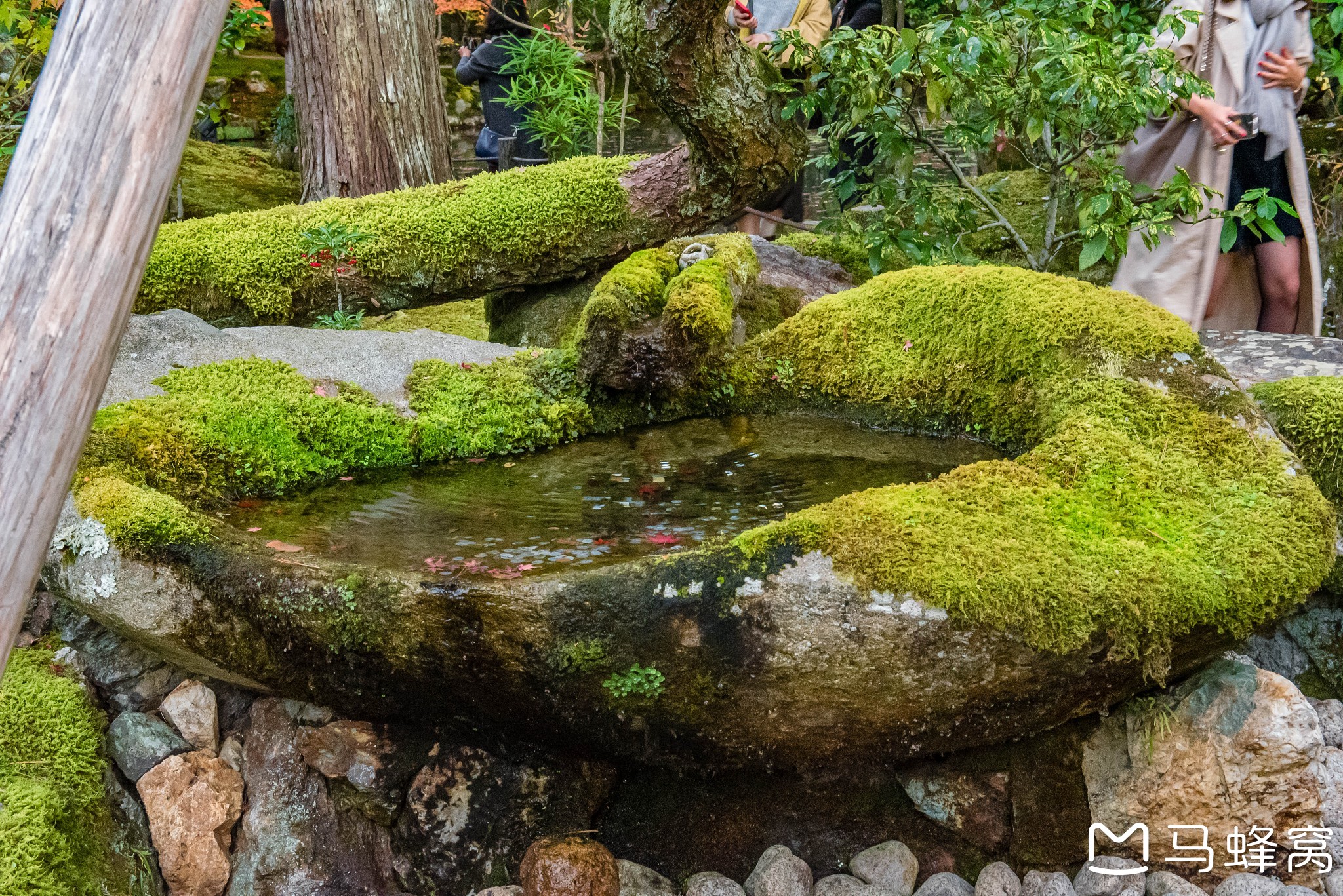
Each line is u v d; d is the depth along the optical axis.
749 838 2.03
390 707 1.99
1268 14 3.16
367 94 4.46
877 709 1.80
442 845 2.02
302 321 3.44
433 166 4.70
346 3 4.38
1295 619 2.44
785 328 3.08
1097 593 1.73
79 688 2.13
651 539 2.08
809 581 1.72
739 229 4.37
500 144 5.06
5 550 1.12
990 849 2.02
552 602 1.74
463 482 2.62
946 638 1.72
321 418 2.71
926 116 3.68
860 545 1.75
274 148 6.63
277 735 2.09
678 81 3.09
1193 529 1.92
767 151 3.34
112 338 1.16
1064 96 3.16
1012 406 2.60
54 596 2.21
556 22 4.81
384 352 3.01
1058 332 2.50
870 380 2.89
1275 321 3.39
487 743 2.04
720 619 1.73
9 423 1.10
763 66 3.33
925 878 2.01
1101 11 3.94
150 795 2.03
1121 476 2.03
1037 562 1.76
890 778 2.04
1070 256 4.30
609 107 4.89
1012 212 4.55
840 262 3.82
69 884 1.83
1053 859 2.00
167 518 1.97
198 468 2.46
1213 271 3.24
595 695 1.81
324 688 1.98
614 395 3.04
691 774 2.05
